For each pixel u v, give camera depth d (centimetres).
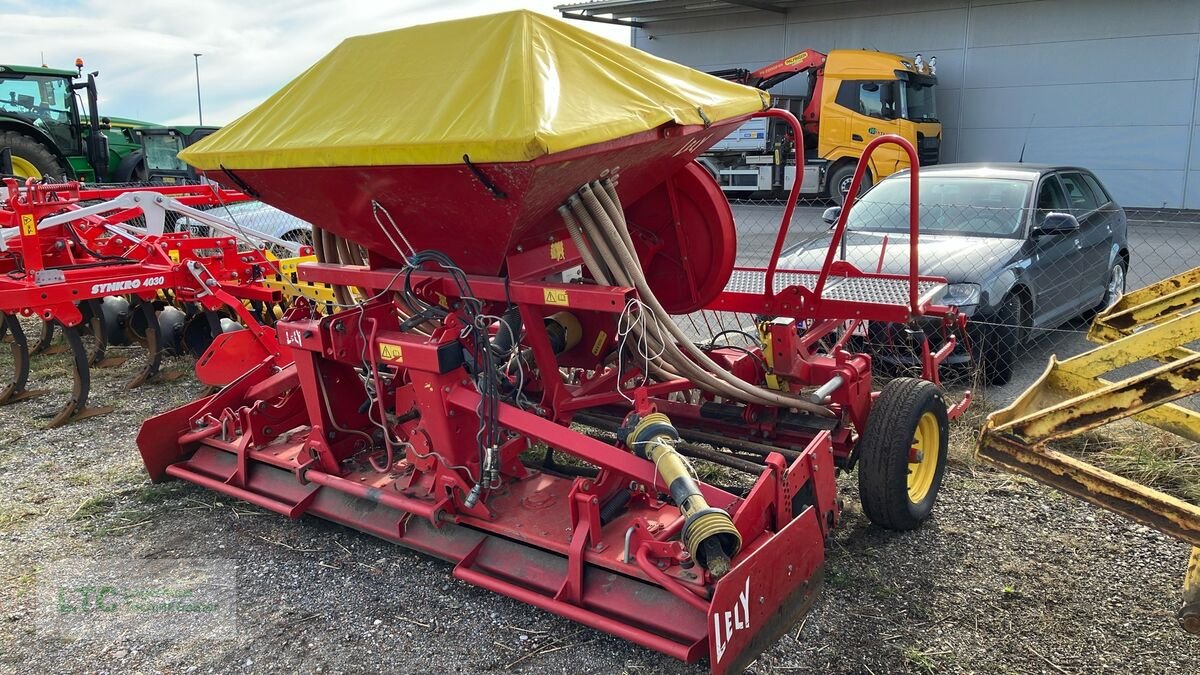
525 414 350
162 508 452
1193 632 283
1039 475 287
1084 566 378
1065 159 1833
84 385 607
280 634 337
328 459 409
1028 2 1819
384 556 397
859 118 1731
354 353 384
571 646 326
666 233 450
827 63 1778
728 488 451
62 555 403
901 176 762
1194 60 1641
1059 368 329
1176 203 1708
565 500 365
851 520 424
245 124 392
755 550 288
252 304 805
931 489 422
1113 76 1742
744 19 2241
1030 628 332
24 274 657
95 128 1323
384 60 367
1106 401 270
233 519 439
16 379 654
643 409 341
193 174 1315
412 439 373
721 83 421
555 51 340
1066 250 697
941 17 1942
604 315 433
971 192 710
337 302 454
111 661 321
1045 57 1817
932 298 456
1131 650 319
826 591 359
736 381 396
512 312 392
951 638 327
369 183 342
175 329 750
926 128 1770
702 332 795
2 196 912
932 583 365
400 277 390
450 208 336
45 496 471
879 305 428
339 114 357
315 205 384
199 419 473
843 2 2072
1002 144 1911
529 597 324
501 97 307
